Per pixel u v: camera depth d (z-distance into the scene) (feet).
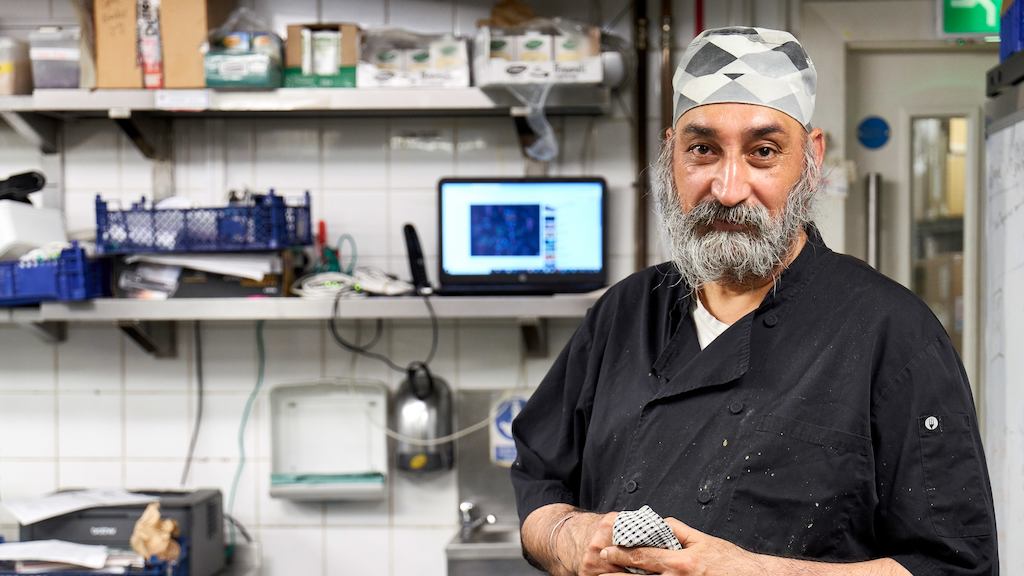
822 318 4.08
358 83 8.08
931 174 9.02
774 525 3.86
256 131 9.00
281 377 9.09
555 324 8.97
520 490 4.82
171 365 9.15
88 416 9.19
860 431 3.84
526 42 7.91
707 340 4.33
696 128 4.08
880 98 9.00
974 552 3.73
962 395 3.85
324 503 9.09
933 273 9.04
